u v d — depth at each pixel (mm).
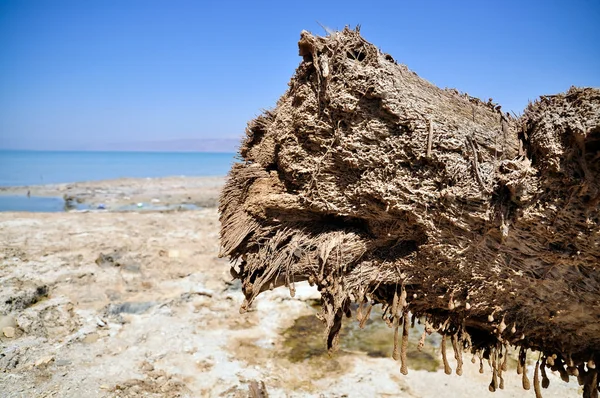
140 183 27406
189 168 53250
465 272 2162
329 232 2496
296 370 5387
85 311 6496
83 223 11602
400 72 2297
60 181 29188
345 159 2291
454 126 2154
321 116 2387
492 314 2176
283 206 2523
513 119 2227
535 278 2080
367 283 2340
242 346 5934
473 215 2072
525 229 2031
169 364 5371
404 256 2318
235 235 2627
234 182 2820
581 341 2250
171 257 8883
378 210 2275
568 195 1920
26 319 6008
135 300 6992
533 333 2268
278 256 2510
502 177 2006
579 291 2059
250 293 2551
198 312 6844
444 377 5250
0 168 45844
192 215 13805
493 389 2348
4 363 5090
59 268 7766
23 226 10789
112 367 5203
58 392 4660
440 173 2131
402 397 4844
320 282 2430
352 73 2262
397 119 2182
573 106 1934
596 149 1848
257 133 2908
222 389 4914
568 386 5008
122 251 8992
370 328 6672
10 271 7387
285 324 6672
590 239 1919
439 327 2416
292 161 2518
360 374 5301
